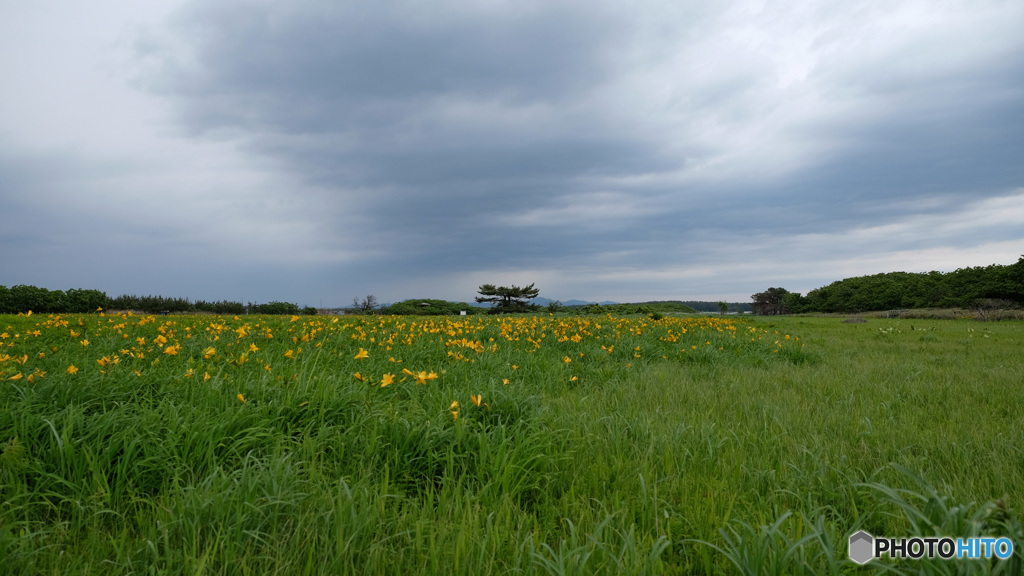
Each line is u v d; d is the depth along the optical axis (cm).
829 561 191
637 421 426
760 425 443
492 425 401
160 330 838
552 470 322
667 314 3647
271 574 206
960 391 613
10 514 235
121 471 272
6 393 350
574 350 915
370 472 297
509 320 1488
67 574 201
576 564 203
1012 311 3684
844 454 354
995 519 176
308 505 256
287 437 331
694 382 684
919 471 319
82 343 647
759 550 198
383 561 213
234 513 240
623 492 290
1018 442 384
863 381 689
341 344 793
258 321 1327
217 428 319
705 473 321
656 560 209
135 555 215
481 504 281
